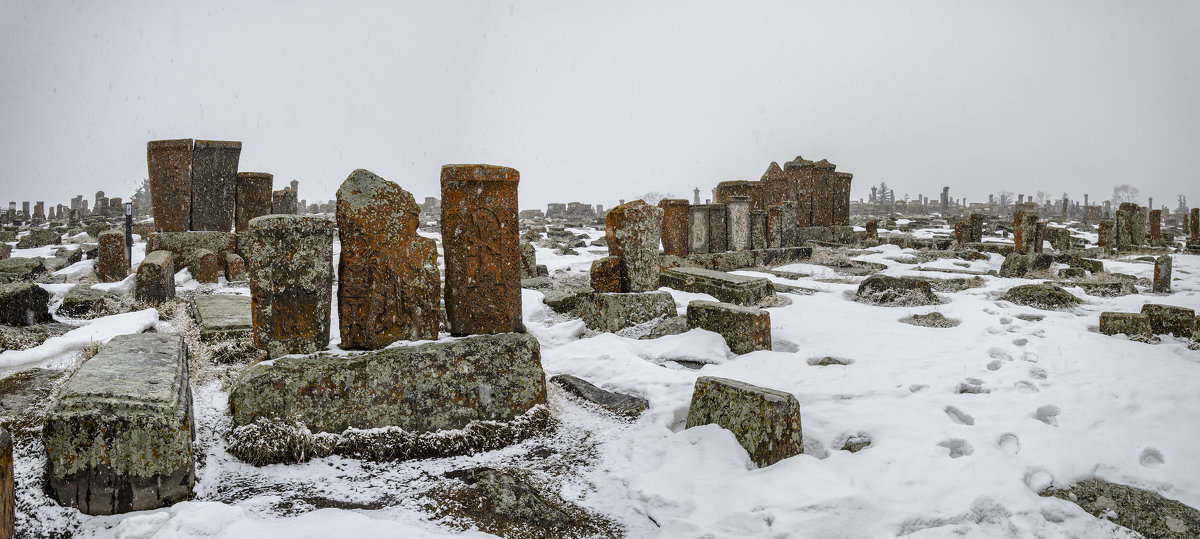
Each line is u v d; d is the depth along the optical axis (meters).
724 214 16.12
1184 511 3.81
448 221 5.43
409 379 4.80
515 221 5.62
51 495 3.58
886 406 5.50
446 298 5.51
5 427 4.44
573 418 5.48
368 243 4.88
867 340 7.88
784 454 4.34
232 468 4.19
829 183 20.38
